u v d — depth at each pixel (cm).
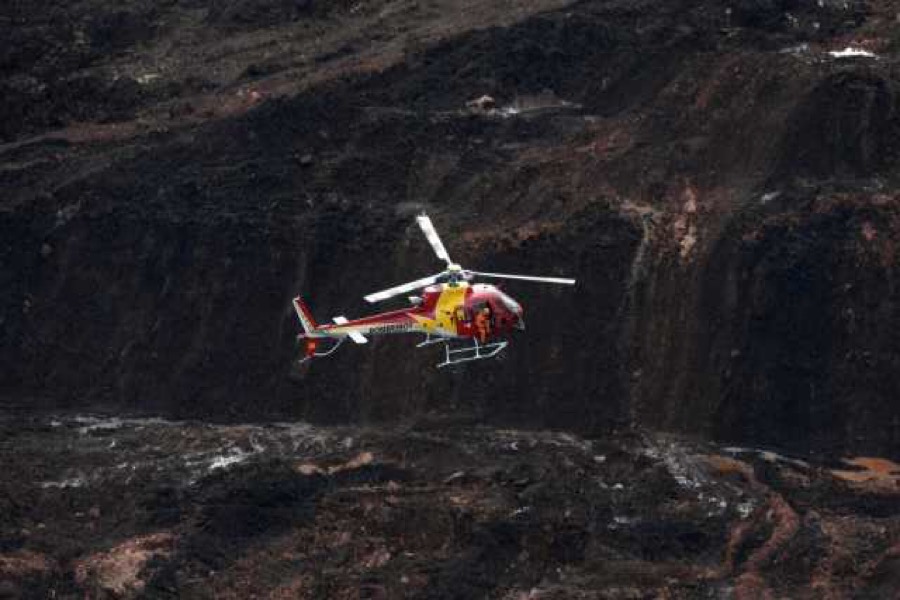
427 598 18025
